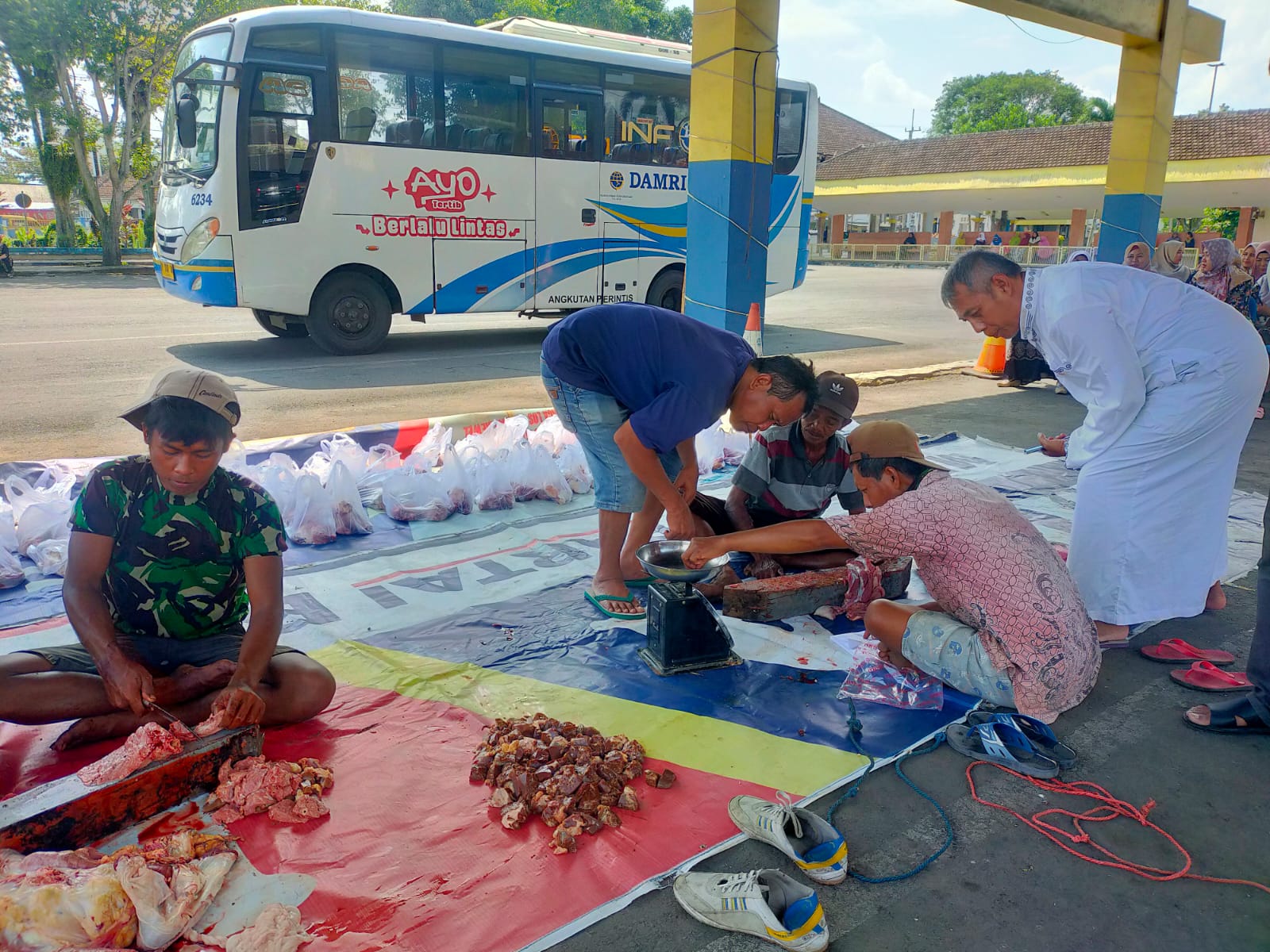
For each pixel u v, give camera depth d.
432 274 10.92
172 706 2.69
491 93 10.91
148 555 2.67
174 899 2.00
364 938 2.00
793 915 2.02
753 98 6.29
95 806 2.23
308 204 10.04
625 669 3.30
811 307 19.27
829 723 2.96
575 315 3.56
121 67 23.47
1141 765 2.78
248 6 23.89
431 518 4.87
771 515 4.29
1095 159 29.31
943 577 2.99
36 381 8.64
